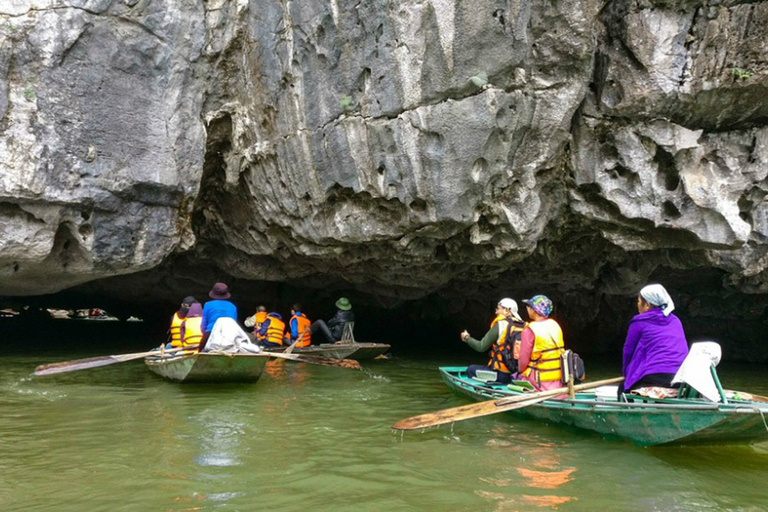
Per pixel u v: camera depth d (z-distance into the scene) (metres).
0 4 5.99
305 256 8.44
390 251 7.80
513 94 6.25
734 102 6.18
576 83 6.36
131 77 6.68
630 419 4.37
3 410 5.38
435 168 6.43
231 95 7.48
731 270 7.48
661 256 7.96
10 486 3.41
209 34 7.06
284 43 6.85
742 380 8.75
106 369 8.01
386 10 6.14
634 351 4.66
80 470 3.70
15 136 6.07
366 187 6.82
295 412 5.50
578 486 3.56
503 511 3.16
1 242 6.26
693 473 3.84
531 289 10.70
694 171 6.47
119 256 6.99
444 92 6.19
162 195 7.09
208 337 6.85
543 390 5.22
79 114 6.40
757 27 5.83
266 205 7.89
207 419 5.12
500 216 6.92
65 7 6.23
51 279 7.25
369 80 6.49
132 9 6.57
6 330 14.43
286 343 9.80
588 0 6.00
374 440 4.56
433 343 13.48
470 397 6.18
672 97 6.19
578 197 7.04
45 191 6.24
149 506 3.13
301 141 7.08
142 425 4.86
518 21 5.98
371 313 13.47
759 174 6.51
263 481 3.55
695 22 6.04
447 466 3.92
